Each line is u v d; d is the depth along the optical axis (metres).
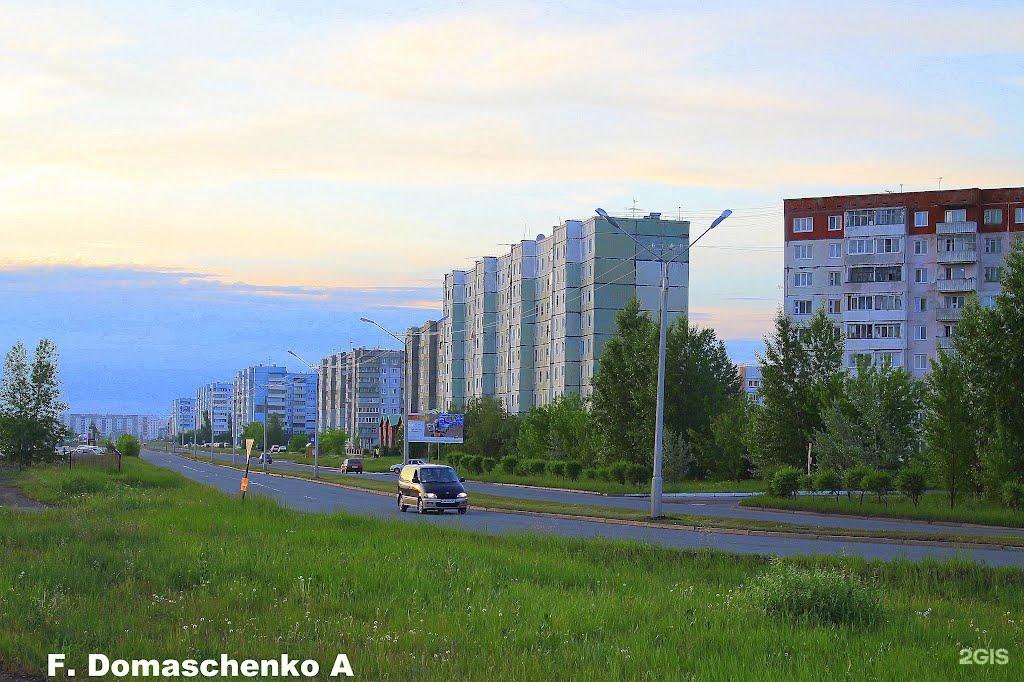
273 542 22.48
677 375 64.75
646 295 100.81
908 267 90.88
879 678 10.11
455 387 131.88
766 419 57.09
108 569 17.12
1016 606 16.00
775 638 11.95
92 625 12.38
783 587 14.05
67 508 33.75
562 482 62.19
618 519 35.31
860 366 51.16
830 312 94.12
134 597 14.54
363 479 76.06
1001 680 10.20
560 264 105.88
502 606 14.07
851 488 43.03
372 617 13.46
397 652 11.40
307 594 14.92
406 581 16.44
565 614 13.38
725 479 63.75
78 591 15.14
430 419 94.62
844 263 92.75
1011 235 88.38
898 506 40.28
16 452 64.44
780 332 57.22
